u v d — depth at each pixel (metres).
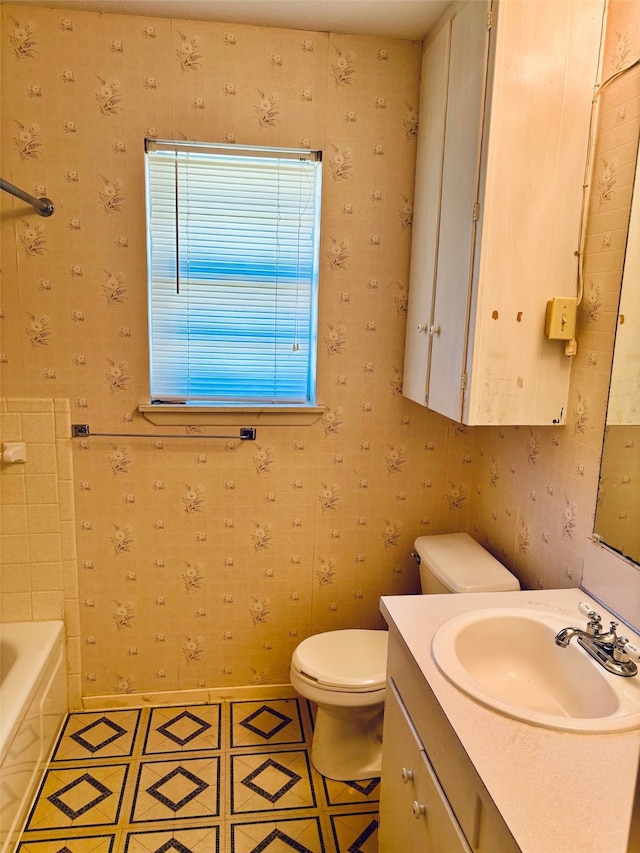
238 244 2.14
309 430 2.23
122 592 2.24
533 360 1.61
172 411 2.12
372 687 1.84
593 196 1.53
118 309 2.05
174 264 2.11
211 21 1.92
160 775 1.97
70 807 1.84
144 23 1.89
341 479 2.29
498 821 0.87
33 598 2.19
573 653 1.30
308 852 1.71
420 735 1.26
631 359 1.37
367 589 2.40
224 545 2.26
